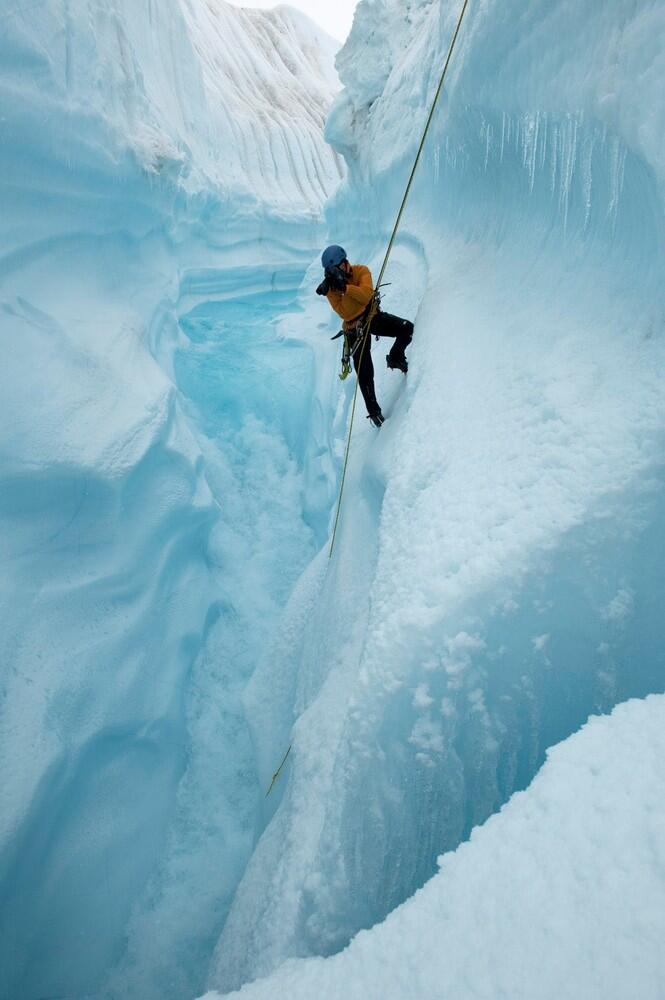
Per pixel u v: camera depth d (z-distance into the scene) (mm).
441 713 1854
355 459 4410
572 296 2514
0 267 4465
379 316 3697
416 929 990
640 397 1908
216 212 12898
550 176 2812
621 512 1776
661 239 1978
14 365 4168
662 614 1800
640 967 764
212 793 4328
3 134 4461
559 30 2396
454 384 2820
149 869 3795
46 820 3104
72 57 5598
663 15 1793
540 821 1011
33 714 3219
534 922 878
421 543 2172
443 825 1935
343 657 3121
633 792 979
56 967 3133
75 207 5703
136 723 3920
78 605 3900
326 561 4488
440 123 4816
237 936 2668
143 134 7285
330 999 995
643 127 1846
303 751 2877
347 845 1950
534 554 1808
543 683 1860
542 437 2088
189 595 5098
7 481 3748
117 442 4398
